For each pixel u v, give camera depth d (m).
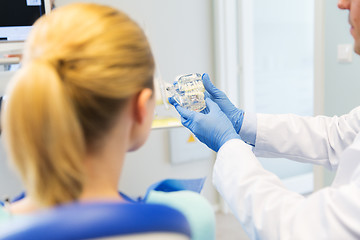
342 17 1.82
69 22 0.46
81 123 0.45
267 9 2.68
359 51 0.95
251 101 2.64
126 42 0.47
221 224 2.44
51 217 0.29
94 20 0.46
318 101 2.01
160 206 0.34
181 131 2.40
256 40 2.68
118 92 0.46
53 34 0.45
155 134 2.37
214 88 1.22
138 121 0.51
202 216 0.51
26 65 0.44
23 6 1.36
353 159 0.84
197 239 0.50
